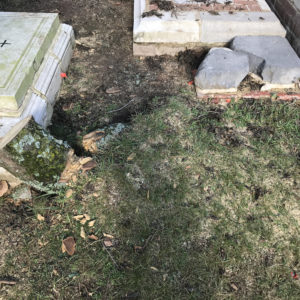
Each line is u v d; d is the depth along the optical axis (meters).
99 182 2.90
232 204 2.80
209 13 4.27
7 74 3.06
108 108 3.76
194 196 2.84
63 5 5.57
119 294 2.30
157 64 4.36
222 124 3.50
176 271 2.41
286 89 3.85
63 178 2.85
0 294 2.31
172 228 2.63
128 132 3.33
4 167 2.51
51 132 3.42
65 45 4.08
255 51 3.82
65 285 2.35
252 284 2.37
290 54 3.79
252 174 3.01
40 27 3.71
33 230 2.65
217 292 2.31
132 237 2.59
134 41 4.30
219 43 4.28
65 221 2.69
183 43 4.29
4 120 2.98
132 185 2.89
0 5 5.50
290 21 4.40
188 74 4.18
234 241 2.57
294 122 3.51
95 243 2.57
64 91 3.96
